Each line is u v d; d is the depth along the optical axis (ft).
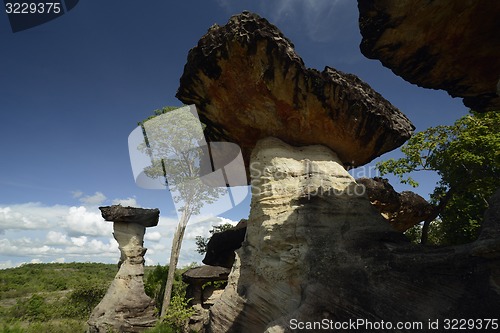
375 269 19.81
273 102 26.84
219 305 27.61
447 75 24.95
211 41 24.32
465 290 16.15
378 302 18.22
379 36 21.30
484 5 18.76
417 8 19.07
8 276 224.12
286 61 23.95
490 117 47.93
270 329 19.79
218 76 25.95
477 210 53.88
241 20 23.50
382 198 46.19
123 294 69.41
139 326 65.72
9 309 120.47
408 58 23.24
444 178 54.75
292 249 23.99
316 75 24.81
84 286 114.73
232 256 49.32
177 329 62.23
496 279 15.60
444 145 52.26
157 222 80.33
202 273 76.59
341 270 20.81
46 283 206.69
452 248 18.57
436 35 21.06
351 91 25.85
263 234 26.35
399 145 30.30
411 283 18.08
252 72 25.07
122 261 74.28
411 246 20.71
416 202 53.47
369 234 22.89
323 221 24.26
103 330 63.77
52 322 92.79
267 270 24.86
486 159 47.29
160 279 84.23
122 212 74.49
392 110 29.35
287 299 22.97
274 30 23.75
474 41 21.43
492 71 24.16
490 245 15.92
